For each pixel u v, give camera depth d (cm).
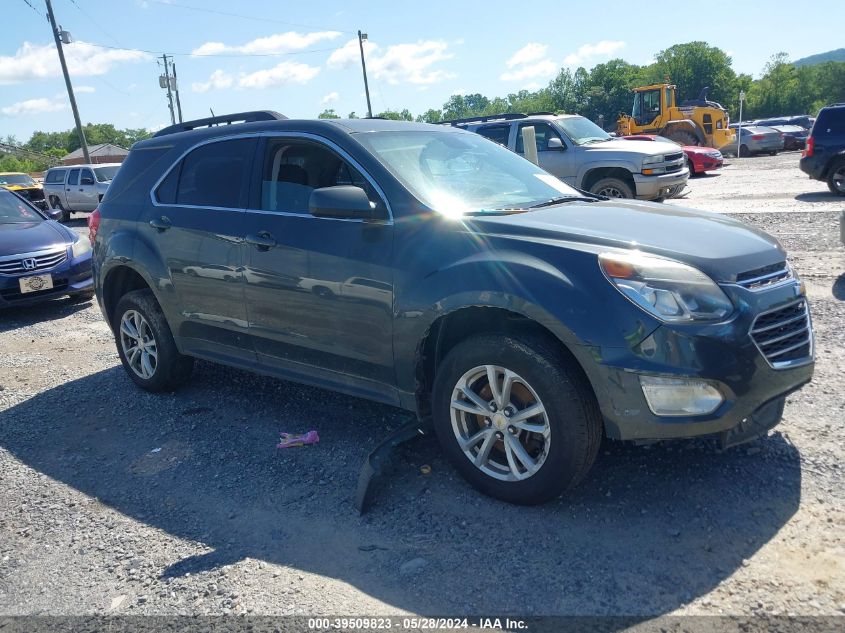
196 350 498
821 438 389
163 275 495
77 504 386
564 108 10312
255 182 446
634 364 301
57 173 2356
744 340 306
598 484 359
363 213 368
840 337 552
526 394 334
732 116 10288
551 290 314
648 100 2666
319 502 367
